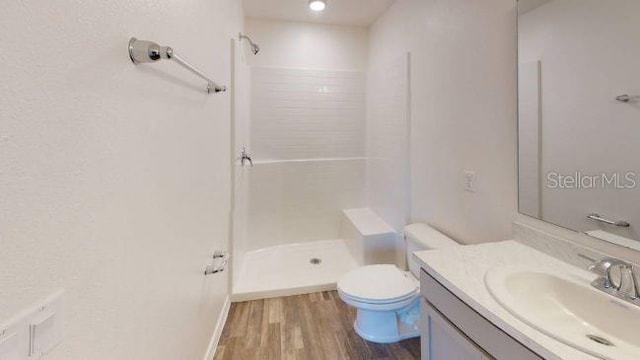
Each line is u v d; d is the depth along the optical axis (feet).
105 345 2.27
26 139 1.57
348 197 11.26
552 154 4.04
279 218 10.77
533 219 4.41
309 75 10.62
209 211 5.34
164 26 3.32
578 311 3.31
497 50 4.91
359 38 10.93
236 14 7.89
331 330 6.61
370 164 10.98
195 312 4.61
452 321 3.57
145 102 2.90
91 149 2.09
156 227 3.17
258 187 10.36
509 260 4.05
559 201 3.99
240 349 6.00
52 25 1.73
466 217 5.81
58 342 1.79
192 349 4.47
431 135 6.95
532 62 4.26
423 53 7.22
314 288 8.28
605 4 3.35
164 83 3.35
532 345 2.52
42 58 1.67
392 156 9.04
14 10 1.50
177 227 3.78
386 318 6.19
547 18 4.02
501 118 4.87
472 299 3.18
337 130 11.06
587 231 3.67
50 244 1.73
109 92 2.30
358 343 6.17
